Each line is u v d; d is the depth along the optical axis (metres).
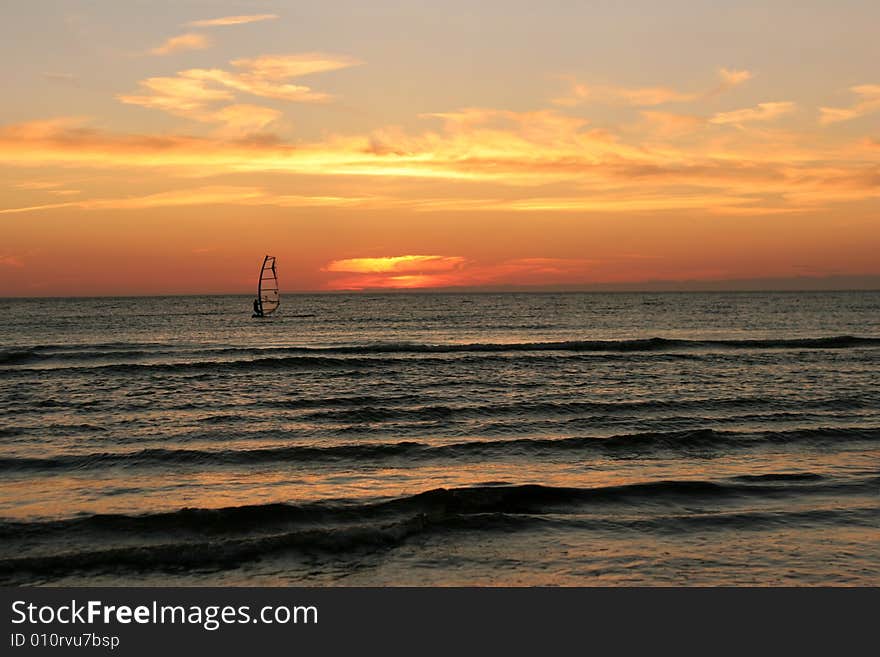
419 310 124.69
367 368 32.56
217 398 24.12
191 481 13.83
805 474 14.05
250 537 10.77
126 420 20.17
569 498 12.45
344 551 10.15
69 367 32.25
